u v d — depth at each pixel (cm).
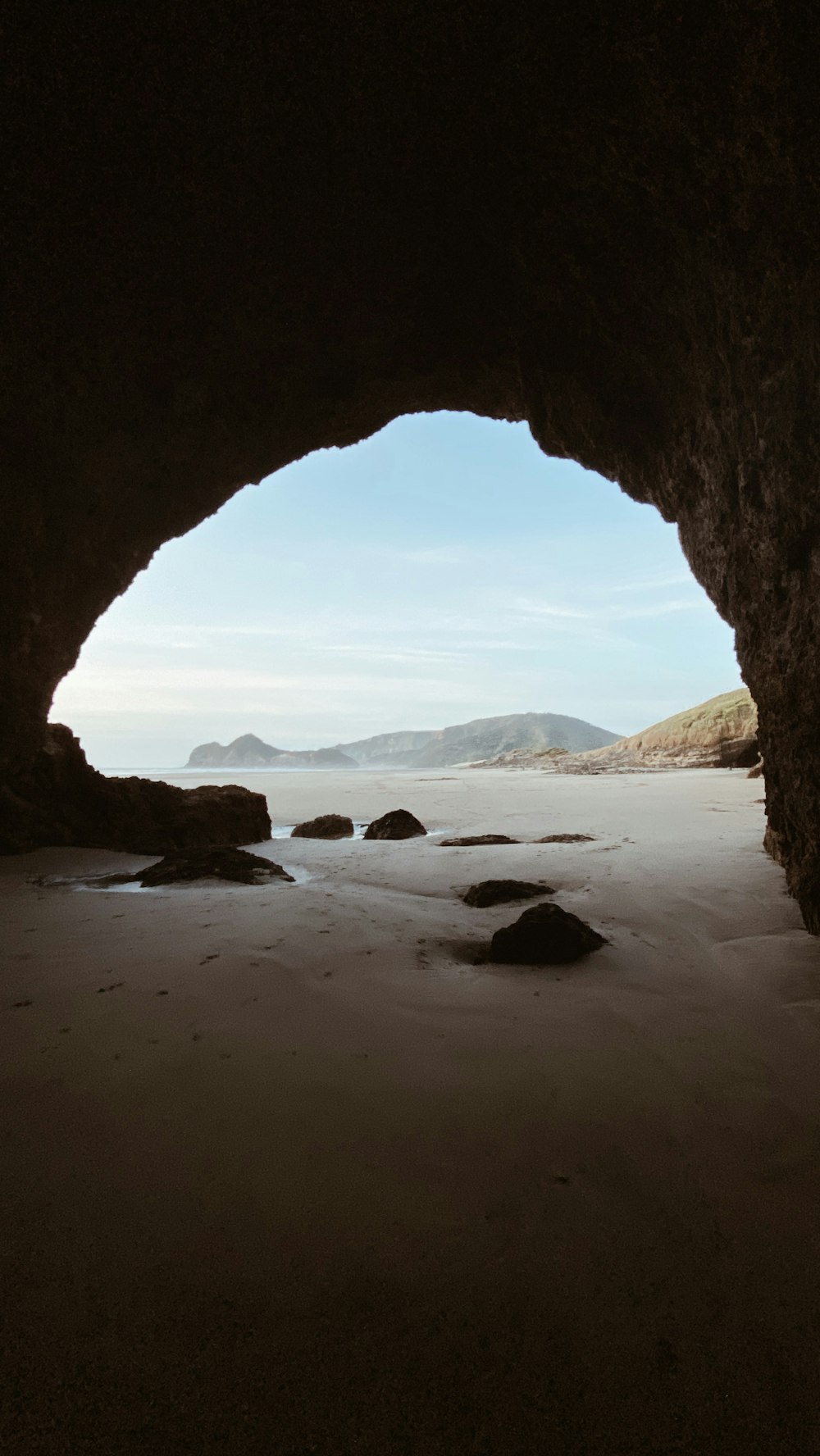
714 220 365
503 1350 140
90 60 391
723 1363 136
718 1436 123
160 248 523
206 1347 141
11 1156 199
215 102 422
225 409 699
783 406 365
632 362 539
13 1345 141
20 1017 293
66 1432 124
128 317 580
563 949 367
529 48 371
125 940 408
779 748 471
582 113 387
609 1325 145
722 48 297
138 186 470
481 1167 195
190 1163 196
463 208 507
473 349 655
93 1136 209
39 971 351
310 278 571
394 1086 237
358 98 426
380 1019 290
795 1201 180
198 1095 231
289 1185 188
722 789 1698
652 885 537
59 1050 262
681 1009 301
